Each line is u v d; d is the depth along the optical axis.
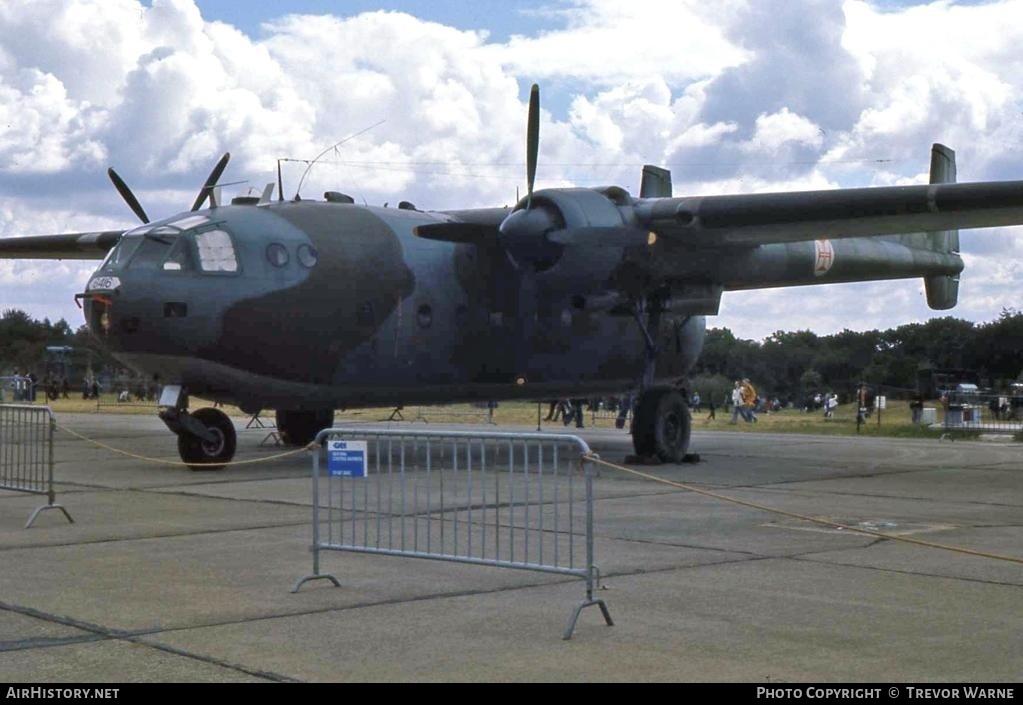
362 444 8.34
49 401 56.09
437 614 7.34
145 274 15.25
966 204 15.24
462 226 17.62
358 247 17.08
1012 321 71.56
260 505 12.92
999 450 22.62
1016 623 7.04
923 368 63.03
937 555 9.58
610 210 17.45
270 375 16.33
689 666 6.08
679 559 9.35
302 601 7.75
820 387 76.12
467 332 18.45
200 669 6.07
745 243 18.38
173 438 24.92
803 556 9.51
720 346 82.81
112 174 18.62
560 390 20.36
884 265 23.25
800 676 5.86
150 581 8.47
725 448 23.08
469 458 8.04
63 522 11.59
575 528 11.12
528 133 17.38
